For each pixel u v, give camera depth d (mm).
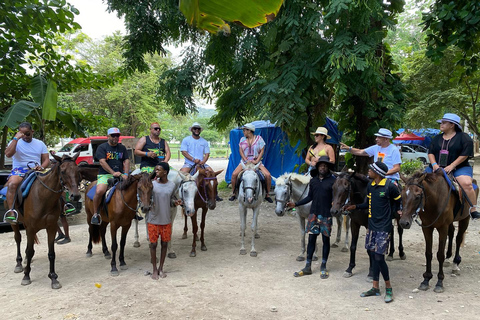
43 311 4836
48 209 5645
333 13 7785
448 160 5887
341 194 5598
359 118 10062
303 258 7047
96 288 5656
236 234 9281
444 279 5941
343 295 5363
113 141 6965
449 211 5438
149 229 6051
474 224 9883
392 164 6273
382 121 9289
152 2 11031
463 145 5699
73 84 13758
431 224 5379
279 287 5719
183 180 6793
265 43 9406
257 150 8117
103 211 6613
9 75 12141
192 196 6539
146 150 7582
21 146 6258
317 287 5695
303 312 4816
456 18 7465
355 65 7832
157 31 11844
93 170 6695
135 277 6164
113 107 31625
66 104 24250
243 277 6168
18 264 6512
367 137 10039
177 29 11750
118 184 6344
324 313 4773
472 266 6574
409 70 23531
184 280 6023
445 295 5270
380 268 5105
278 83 9094
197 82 12359
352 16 8125
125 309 4906
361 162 10156
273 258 7246
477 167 24500
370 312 4758
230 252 7680
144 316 4699
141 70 12219
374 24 9242
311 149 7598
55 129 14664
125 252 7699
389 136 6293
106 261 7078
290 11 8633
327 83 9914
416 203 4961
